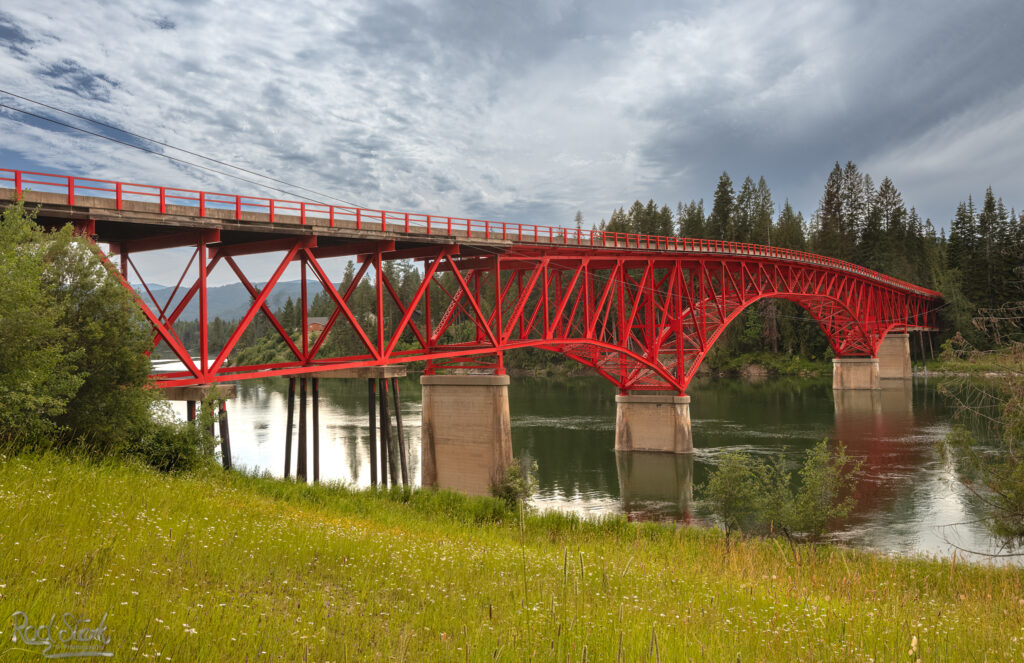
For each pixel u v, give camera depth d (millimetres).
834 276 88750
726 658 6270
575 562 11711
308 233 29156
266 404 87938
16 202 20547
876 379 99688
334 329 141625
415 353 37188
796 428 65000
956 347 20766
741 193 154625
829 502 26875
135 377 17594
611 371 56469
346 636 6121
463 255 42969
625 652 5902
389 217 33562
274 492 19469
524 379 126250
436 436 39938
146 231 26047
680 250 57688
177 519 10406
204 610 6133
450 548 12500
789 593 10430
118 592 6027
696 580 11273
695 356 60500
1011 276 108438
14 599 5348
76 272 17156
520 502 23141
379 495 24453
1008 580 15453
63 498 9781
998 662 7062
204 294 25672
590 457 53031
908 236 151375
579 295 48062
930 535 31516
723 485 27047
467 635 6293
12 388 14008
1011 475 19578
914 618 9023
